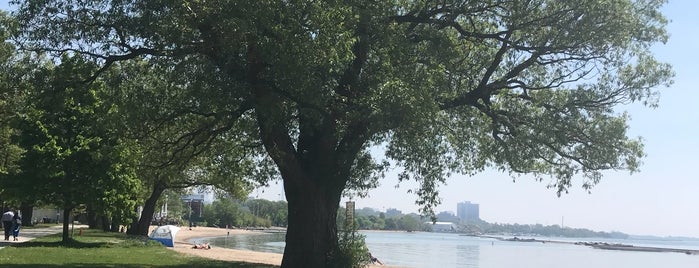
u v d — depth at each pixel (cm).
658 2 1633
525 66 1719
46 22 1402
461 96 1730
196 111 1538
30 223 6169
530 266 4125
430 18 1684
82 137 2584
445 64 1636
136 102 1464
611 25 1555
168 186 4228
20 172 2581
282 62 1248
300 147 1730
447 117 1925
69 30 1405
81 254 2217
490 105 1767
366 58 1508
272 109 1342
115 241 3177
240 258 2845
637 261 6056
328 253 1694
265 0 1219
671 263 5838
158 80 1519
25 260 1836
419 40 1650
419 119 1365
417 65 1600
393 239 10531
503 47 1666
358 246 1814
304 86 1309
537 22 1608
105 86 1552
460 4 1630
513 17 1594
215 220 15388
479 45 1728
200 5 1230
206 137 1736
